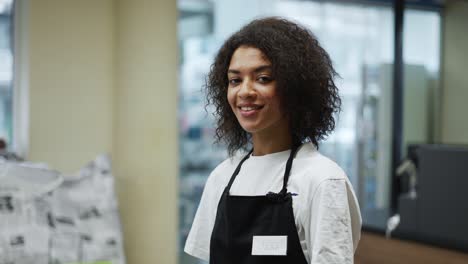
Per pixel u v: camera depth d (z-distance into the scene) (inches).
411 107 161.6
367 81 160.6
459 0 158.6
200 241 53.0
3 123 126.1
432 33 164.2
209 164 149.1
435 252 89.2
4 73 125.3
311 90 45.2
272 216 43.1
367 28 161.9
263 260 42.6
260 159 47.8
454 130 160.6
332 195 40.9
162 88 126.3
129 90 125.4
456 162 85.4
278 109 44.6
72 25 125.7
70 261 111.3
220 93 51.3
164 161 127.9
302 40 45.3
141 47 124.2
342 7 159.6
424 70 163.9
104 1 128.6
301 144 46.9
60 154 126.0
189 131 147.4
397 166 155.3
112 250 115.8
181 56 145.2
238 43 46.6
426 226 90.8
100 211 117.8
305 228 41.9
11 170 110.6
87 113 128.2
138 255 128.2
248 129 45.0
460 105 159.0
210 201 52.2
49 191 113.7
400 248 96.3
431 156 89.8
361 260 105.5
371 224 104.6
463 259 84.1
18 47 124.6
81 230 114.5
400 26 154.8
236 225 44.6
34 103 123.2
